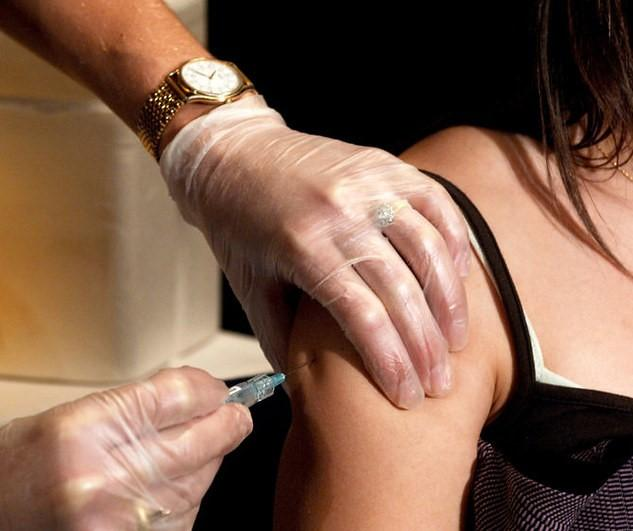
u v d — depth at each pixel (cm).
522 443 127
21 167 175
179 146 144
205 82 147
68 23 154
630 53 133
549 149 137
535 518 124
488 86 245
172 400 106
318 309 126
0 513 101
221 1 280
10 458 102
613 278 130
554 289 129
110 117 171
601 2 131
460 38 264
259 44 282
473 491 121
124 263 179
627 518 125
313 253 124
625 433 125
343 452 119
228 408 110
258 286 136
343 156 133
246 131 142
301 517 119
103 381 187
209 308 204
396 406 120
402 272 121
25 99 171
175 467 105
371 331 119
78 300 182
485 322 125
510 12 221
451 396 122
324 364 122
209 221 140
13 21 159
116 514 102
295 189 130
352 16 273
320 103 283
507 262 129
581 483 124
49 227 178
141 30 152
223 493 157
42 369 187
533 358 125
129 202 176
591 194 137
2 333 185
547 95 135
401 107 276
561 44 134
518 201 134
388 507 117
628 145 139
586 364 126
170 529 106
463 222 128
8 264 181
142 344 186
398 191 127
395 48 272
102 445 103
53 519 100
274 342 139
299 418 123
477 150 138
